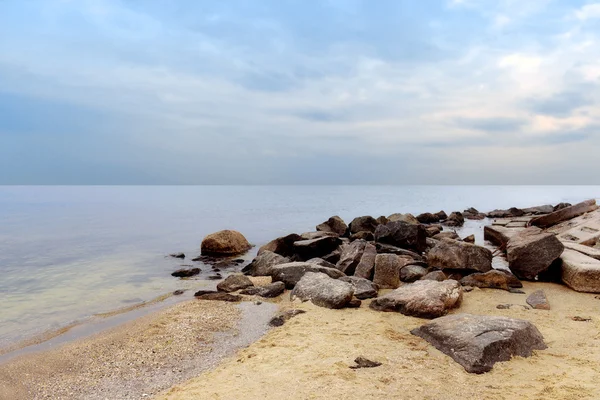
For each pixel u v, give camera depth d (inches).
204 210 2192.4
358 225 1000.9
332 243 702.5
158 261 745.6
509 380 231.8
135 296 499.2
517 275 490.6
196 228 1295.5
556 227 957.8
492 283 456.8
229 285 501.4
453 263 499.8
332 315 375.6
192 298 482.6
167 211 2121.1
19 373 278.7
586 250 538.3
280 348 291.7
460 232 1156.5
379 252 666.8
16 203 3048.7
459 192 6008.9
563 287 455.8
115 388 255.3
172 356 302.7
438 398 211.8
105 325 384.8
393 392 217.9
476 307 390.0
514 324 283.9
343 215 1844.2
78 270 665.6
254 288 485.1
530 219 1146.7
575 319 345.7
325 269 507.2
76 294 510.6
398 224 733.3
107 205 2755.9
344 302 399.9
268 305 433.7
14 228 1296.8
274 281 522.3
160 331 355.9
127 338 343.3
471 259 496.7
